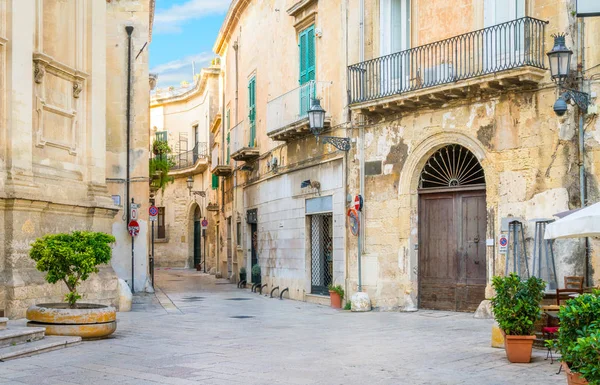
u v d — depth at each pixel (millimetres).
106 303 16344
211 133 42219
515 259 14398
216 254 38188
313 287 20969
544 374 8367
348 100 18281
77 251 11586
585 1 11258
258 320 15227
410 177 16812
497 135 14938
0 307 12938
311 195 20750
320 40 20375
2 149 13680
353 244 18234
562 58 12281
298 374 8414
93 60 16984
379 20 17938
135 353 10078
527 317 9148
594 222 8633
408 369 8758
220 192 36344
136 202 24344
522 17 14305
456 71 15242
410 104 16406
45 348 10141
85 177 16609
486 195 15180
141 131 24641
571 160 13695
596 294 6465
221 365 9055
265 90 25500
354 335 12367
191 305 19297
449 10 16266
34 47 14812
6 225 13469
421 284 16828
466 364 9102
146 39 24906
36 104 14805
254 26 27375
